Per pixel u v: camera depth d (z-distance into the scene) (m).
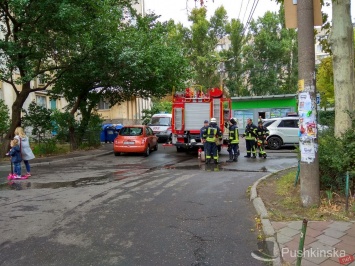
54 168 12.02
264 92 36.88
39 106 16.17
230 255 4.17
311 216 5.20
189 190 7.69
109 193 7.60
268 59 37.38
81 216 5.87
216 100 14.93
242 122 29.17
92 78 16.06
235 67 36.91
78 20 12.75
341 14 6.78
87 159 14.71
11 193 7.82
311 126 5.46
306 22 5.41
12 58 12.88
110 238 4.81
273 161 12.88
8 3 12.08
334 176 5.98
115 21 15.26
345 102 6.79
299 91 5.55
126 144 15.25
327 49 9.08
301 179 5.62
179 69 19.36
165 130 22.30
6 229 5.26
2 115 17.05
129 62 14.87
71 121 17.33
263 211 5.56
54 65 16.86
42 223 5.53
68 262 4.07
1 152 14.42
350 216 5.14
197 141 14.96
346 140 5.86
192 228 5.14
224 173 10.13
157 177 9.60
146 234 4.93
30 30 12.58
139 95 20.25
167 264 3.96
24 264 4.04
